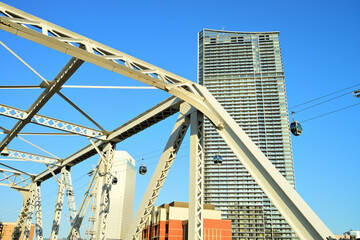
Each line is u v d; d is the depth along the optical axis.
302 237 12.95
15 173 44.91
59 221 34.50
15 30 14.10
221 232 79.38
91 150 31.70
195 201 17.91
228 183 141.00
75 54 15.54
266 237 127.56
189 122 20.95
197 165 18.84
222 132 17.86
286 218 13.68
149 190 21.16
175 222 76.69
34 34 14.41
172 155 21.25
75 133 27.34
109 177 27.42
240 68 164.50
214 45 173.12
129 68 16.59
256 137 147.25
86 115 25.00
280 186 14.15
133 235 20.83
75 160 34.94
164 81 17.69
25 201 44.94
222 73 164.38
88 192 28.36
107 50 17.92
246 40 172.50
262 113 151.88
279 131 147.00
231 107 155.38
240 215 134.12
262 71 162.25
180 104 21.59
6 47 15.91
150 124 25.25
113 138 28.12
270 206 133.62
